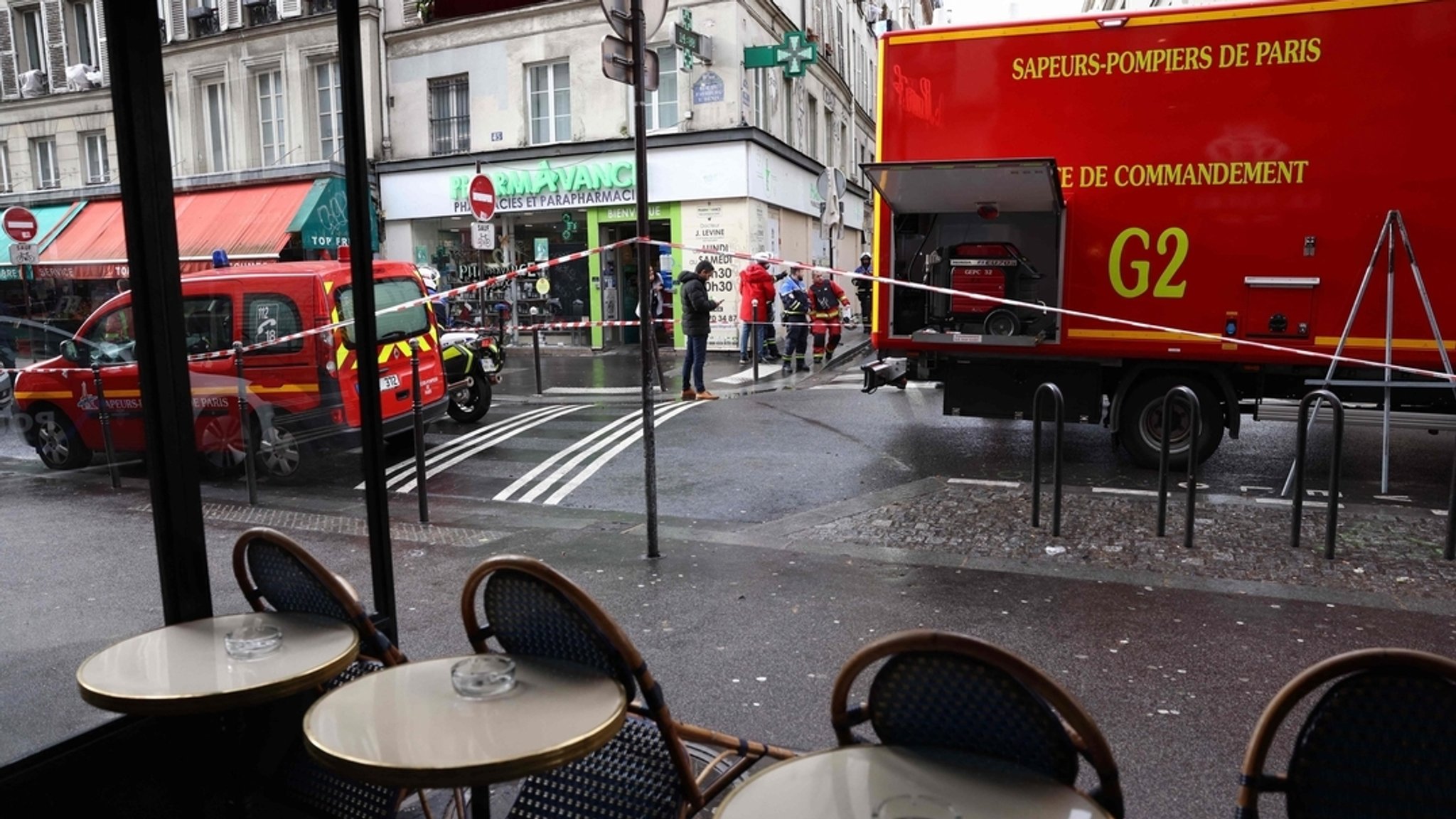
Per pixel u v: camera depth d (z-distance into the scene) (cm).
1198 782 336
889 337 914
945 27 859
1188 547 601
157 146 284
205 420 740
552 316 2177
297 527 695
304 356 800
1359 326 778
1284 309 796
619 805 248
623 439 1055
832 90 2905
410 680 232
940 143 867
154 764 283
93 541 415
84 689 231
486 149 2155
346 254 856
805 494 795
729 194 1995
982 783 183
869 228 3675
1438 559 574
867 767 190
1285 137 780
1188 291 819
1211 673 423
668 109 2042
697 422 1145
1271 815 317
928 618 493
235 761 286
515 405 1381
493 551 635
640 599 532
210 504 745
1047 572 561
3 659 324
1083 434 1047
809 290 1761
